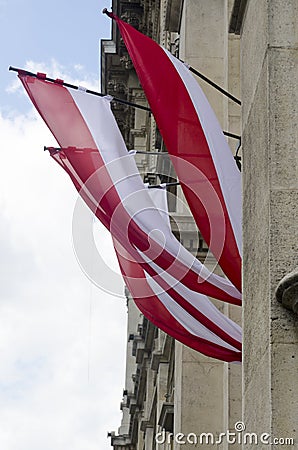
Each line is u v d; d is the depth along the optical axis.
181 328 21.03
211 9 30.17
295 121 14.26
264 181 14.24
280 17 14.82
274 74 14.52
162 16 44.62
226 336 20.55
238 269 18.03
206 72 29.28
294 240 13.68
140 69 19.61
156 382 41.34
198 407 27.33
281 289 13.17
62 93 20.84
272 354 13.20
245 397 14.35
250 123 15.38
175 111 19.25
